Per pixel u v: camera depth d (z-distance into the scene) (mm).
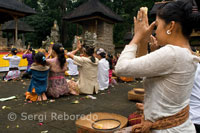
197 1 3527
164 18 1047
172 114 992
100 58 6375
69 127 2863
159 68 947
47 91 4723
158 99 1011
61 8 31234
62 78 4871
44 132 2652
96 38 17812
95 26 19484
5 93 5246
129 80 7770
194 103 1730
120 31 31172
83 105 4129
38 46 33094
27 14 16547
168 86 969
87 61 5176
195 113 1700
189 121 1070
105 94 5367
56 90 4699
